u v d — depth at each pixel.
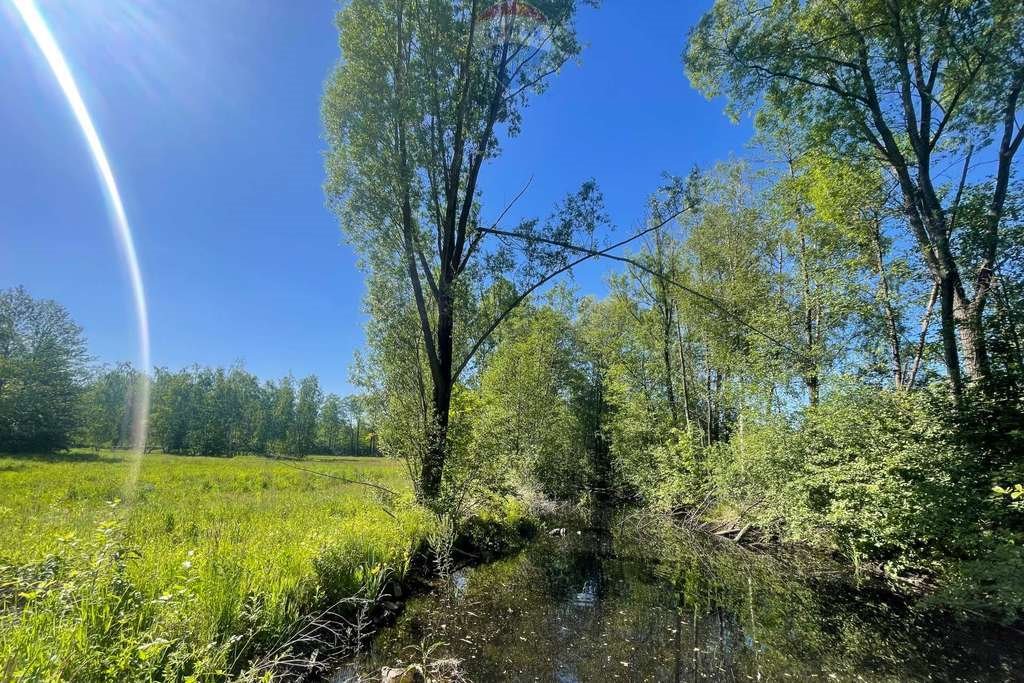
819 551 13.09
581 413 30.34
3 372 38.78
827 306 15.42
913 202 12.11
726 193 20.64
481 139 13.65
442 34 12.25
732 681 6.29
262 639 5.52
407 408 13.38
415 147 12.68
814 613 8.92
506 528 14.99
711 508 18.59
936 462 9.45
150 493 15.59
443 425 12.87
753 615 8.80
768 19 12.98
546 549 13.99
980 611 8.44
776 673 6.54
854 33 11.63
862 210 13.95
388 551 8.88
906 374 14.30
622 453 25.14
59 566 4.74
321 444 71.81
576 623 8.12
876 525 10.20
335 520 10.63
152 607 4.68
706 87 14.82
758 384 15.95
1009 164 10.87
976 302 10.79
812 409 13.08
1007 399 9.52
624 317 27.77
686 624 8.27
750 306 19.11
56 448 40.75
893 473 10.11
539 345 26.05
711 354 21.56
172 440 55.34
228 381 64.50
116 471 23.45
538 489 23.66
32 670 3.22
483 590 9.52
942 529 9.01
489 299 14.05
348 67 12.27
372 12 11.94
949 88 12.19
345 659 6.17
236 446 57.03
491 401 21.34
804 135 14.57
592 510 23.42
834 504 11.05
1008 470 8.56
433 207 13.50
